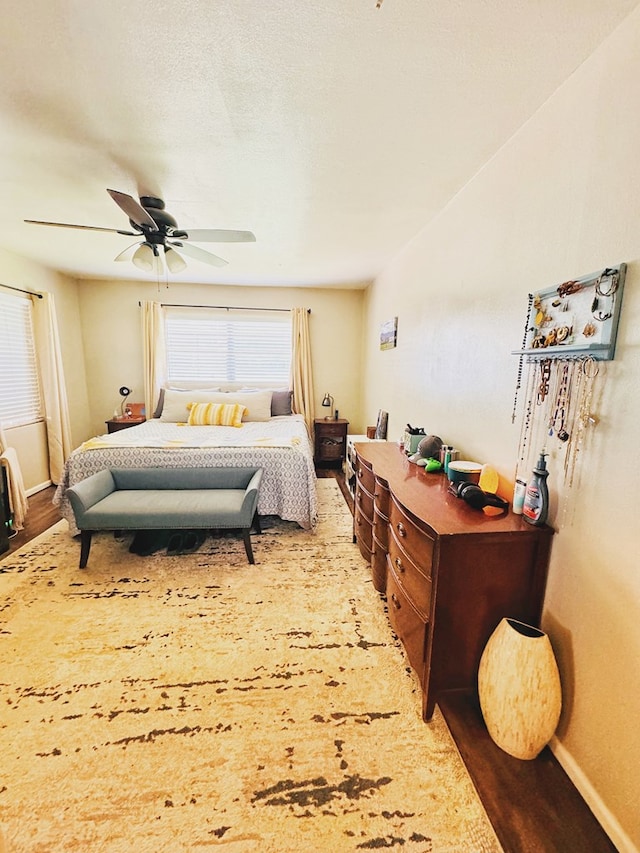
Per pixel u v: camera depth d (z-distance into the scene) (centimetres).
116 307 462
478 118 145
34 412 378
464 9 100
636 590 99
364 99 136
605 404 109
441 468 203
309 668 160
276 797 112
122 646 170
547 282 135
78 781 115
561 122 127
